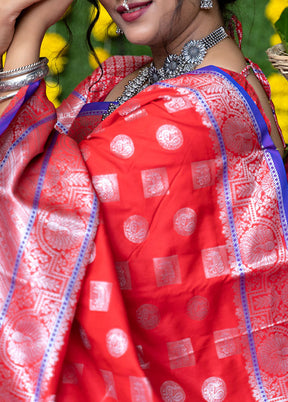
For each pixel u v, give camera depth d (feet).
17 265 3.86
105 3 4.65
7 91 4.24
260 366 4.28
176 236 4.05
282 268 4.31
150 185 4.02
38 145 4.01
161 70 5.08
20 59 4.33
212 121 4.12
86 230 3.89
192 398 4.17
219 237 4.17
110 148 4.09
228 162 4.17
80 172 3.99
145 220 4.04
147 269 4.05
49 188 3.96
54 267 3.84
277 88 10.14
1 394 3.84
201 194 4.10
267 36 10.43
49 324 3.81
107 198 4.03
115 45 9.48
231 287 4.20
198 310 4.14
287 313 4.36
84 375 4.01
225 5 5.13
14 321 3.84
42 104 4.18
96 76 5.83
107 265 3.87
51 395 3.78
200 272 4.12
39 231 3.86
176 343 4.14
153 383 4.12
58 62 9.50
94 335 3.91
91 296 3.89
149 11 4.56
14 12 4.30
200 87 4.25
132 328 4.11
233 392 4.23
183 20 4.75
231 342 4.22
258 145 4.34
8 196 3.91
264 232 4.27
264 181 4.31
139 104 4.19
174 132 4.05
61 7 4.45
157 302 4.08
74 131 5.65
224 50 4.85
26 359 3.81
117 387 3.92
